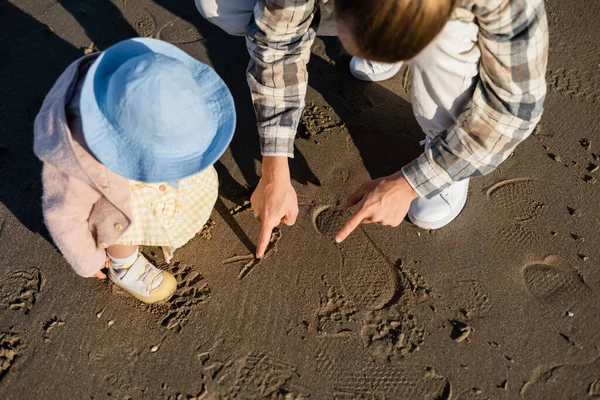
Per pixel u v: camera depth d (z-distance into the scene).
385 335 1.47
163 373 1.39
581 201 1.71
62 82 1.21
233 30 1.78
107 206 1.25
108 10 2.20
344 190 1.74
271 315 1.49
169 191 1.39
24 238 1.59
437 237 1.65
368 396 1.38
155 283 1.47
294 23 1.34
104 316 1.47
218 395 1.36
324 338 1.46
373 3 0.87
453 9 0.92
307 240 1.63
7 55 2.04
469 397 1.38
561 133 1.87
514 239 1.64
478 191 1.74
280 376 1.40
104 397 1.35
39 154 1.15
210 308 1.49
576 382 1.39
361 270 1.58
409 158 1.82
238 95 1.96
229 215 1.67
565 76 2.03
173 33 2.14
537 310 1.51
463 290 1.55
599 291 1.54
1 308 1.47
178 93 1.09
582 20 2.22
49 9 2.20
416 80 1.43
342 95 1.98
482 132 1.29
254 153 1.81
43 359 1.40
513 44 1.14
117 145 1.13
